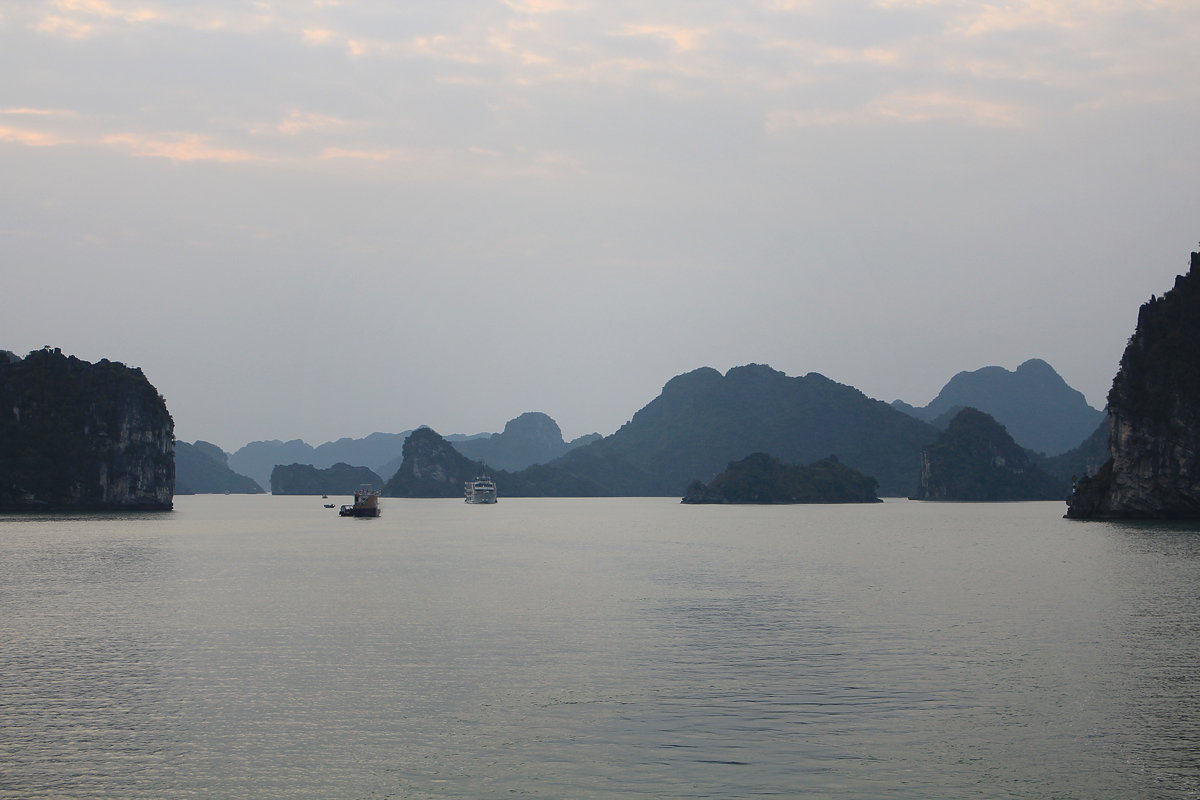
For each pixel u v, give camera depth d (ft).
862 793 93.66
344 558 355.97
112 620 192.65
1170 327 571.28
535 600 225.76
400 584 261.65
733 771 99.60
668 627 183.73
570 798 92.89
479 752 105.60
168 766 101.30
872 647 161.17
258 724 115.75
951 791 94.07
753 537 510.99
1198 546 381.81
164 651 159.02
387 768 100.68
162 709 122.21
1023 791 93.97
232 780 97.40
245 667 146.51
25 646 163.63
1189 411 544.21
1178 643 162.91
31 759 103.45
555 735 111.45
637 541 478.59
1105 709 120.57
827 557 360.69
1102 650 156.76
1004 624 184.24
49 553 370.73
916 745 107.24
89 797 93.09
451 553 387.14
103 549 393.50
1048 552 363.15
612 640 169.17
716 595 235.40
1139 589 238.89
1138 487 570.46
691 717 118.21
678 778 97.71
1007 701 124.47
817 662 148.97
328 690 131.95
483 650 159.94
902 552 382.01
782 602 220.84
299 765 101.71
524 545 444.14
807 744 107.76
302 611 206.28
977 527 599.57
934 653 155.43
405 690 131.85
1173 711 119.55
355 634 175.73
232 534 524.93
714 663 148.66
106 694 129.70
